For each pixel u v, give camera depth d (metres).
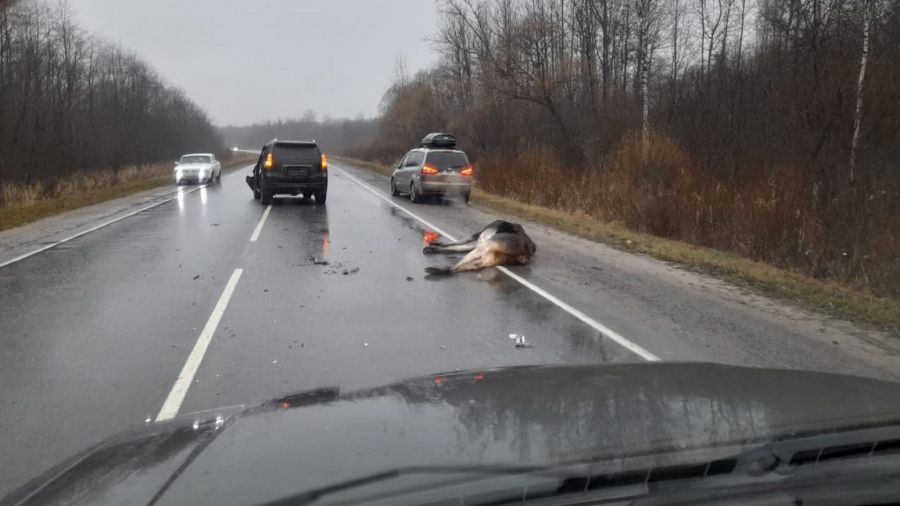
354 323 6.94
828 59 15.52
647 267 10.67
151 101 64.50
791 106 16.30
